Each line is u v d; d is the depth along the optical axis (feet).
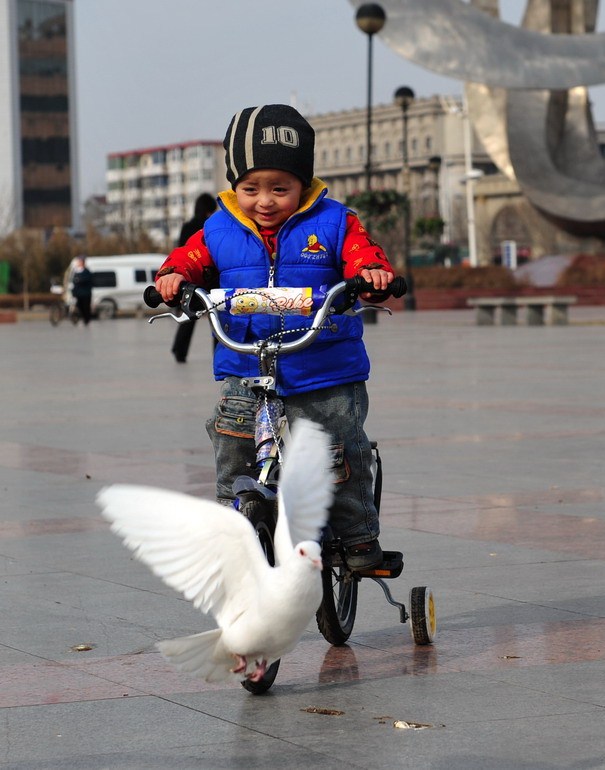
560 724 15.19
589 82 158.92
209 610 14.37
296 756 14.20
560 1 171.83
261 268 17.92
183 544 14.05
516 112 178.09
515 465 36.50
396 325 129.90
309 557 13.76
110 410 53.11
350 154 614.34
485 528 27.55
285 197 17.60
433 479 34.22
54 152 595.06
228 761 14.08
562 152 183.11
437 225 299.38
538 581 22.76
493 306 127.34
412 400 54.44
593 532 27.02
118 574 23.76
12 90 581.12
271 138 17.26
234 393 17.63
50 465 37.88
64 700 16.35
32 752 14.43
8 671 17.67
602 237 193.26
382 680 17.15
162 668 17.78
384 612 21.01
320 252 17.81
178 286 17.11
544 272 192.13
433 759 14.03
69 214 599.16
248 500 15.80
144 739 14.85
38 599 21.85
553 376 65.26
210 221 18.43
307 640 19.38
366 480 18.28
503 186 271.08
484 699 16.21
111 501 13.92
